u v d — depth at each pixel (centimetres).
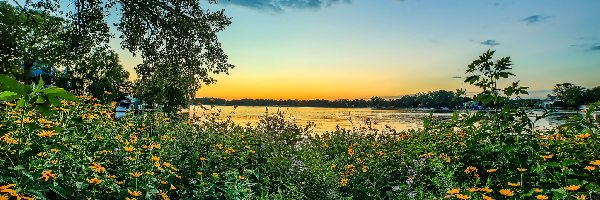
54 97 168
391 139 738
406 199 427
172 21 1395
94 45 1434
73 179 335
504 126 385
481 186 417
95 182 333
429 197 403
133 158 412
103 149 438
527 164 358
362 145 701
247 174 490
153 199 378
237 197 395
